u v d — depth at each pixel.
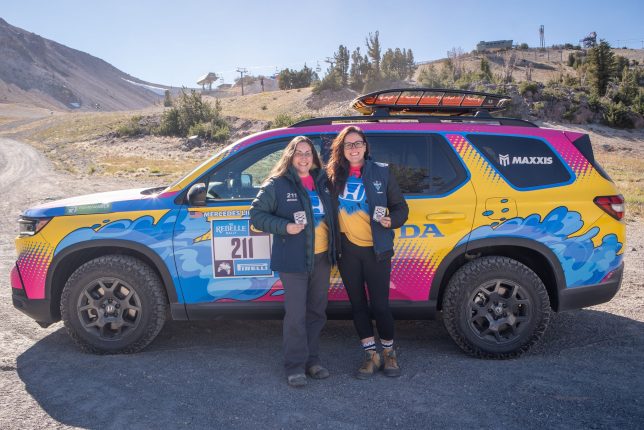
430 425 3.29
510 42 149.12
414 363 4.27
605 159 36.84
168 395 3.72
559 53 142.50
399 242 4.28
